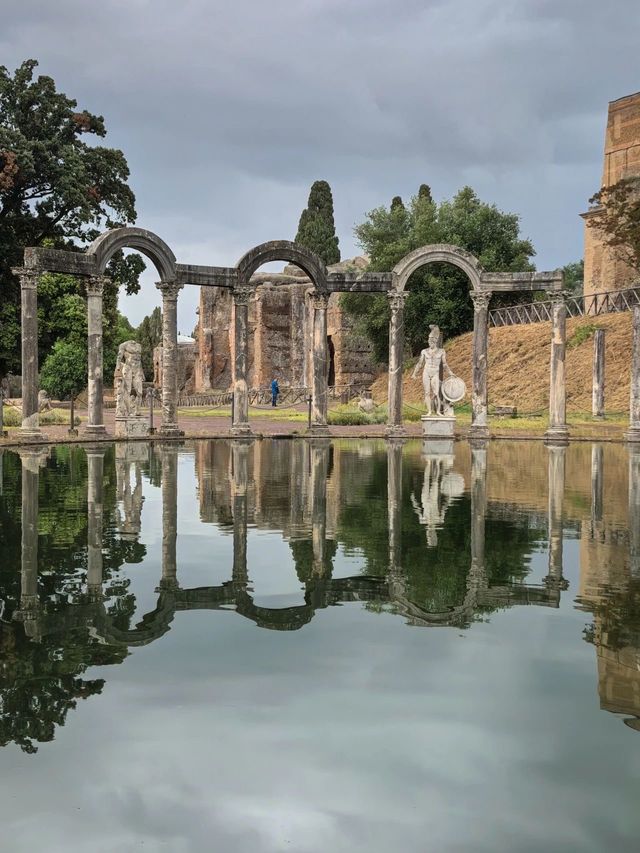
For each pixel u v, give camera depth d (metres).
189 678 5.44
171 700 5.06
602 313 58.00
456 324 63.16
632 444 32.00
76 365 68.50
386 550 9.91
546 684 5.34
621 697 5.11
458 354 60.44
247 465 21.89
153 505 13.87
